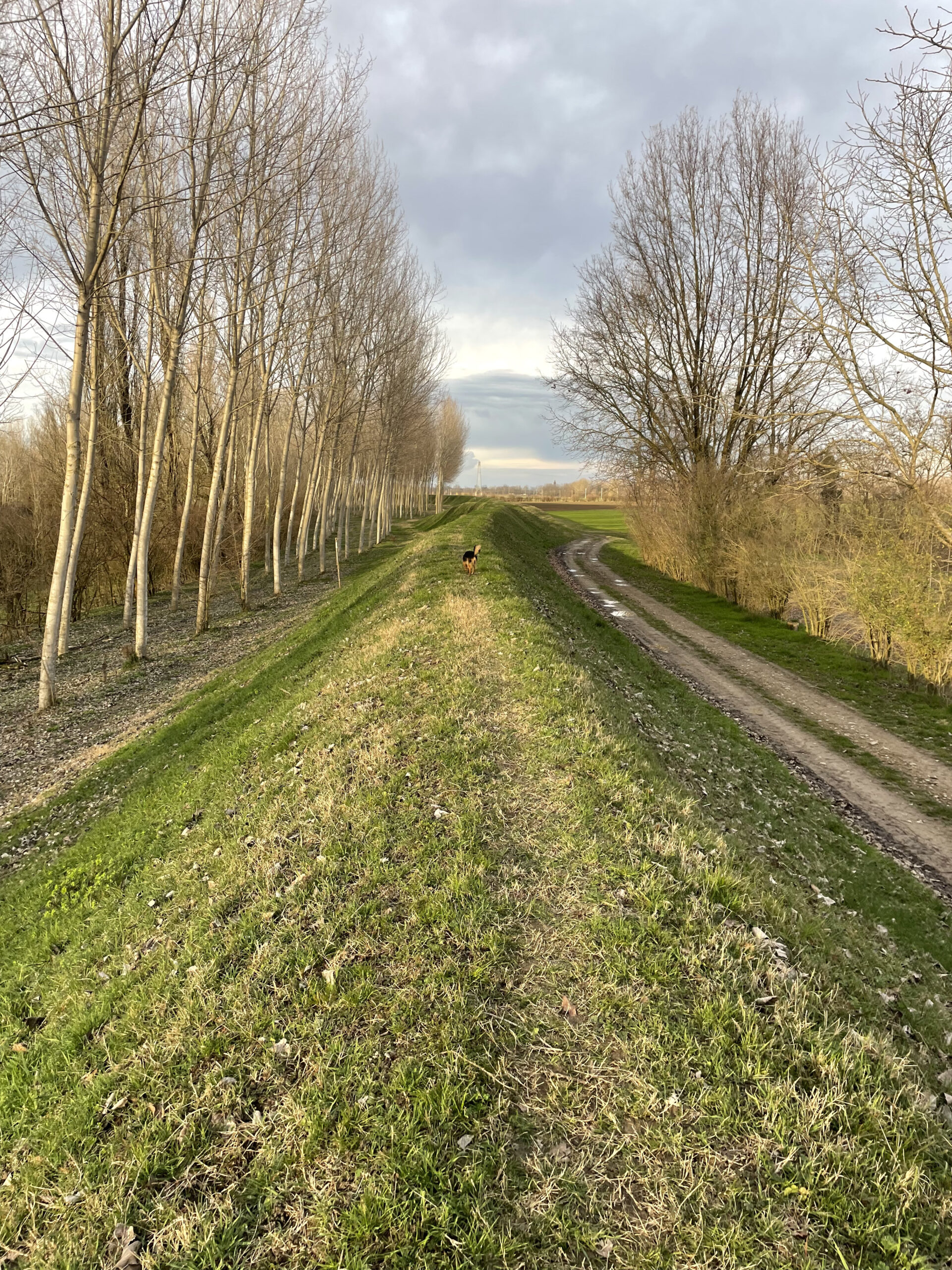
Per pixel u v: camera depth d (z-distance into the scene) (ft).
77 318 44.27
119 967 16.24
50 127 29.63
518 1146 9.65
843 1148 9.27
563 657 33.17
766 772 33.65
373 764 21.90
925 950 19.75
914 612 47.67
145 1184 9.87
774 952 13.28
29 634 71.46
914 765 36.35
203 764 29.73
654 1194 8.91
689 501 95.09
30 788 34.40
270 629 66.90
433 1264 8.25
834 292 48.49
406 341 112.68
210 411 100.58
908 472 48.44
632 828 17.52
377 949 13.69
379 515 164.96
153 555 92.79
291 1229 8.88
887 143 42.52
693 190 91.61
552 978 12.64
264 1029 12.12
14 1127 11.93
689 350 97.66
